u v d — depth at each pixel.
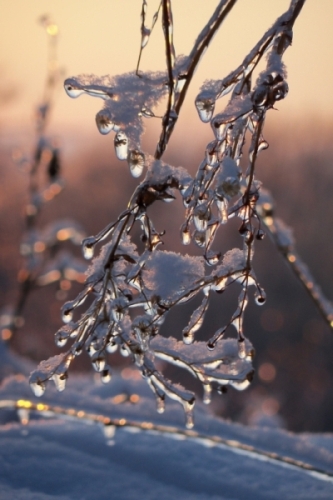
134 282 0.74
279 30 0.72
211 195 0.72
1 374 1.42
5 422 1.19
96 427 0.98
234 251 0.75
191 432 0.93
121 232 0.73
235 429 0.94
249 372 0.76
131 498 0.84
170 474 0.89
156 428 0.93
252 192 0.73
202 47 0.72
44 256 2.37
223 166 0.71
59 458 0.90
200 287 0.74
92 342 0.74
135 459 0.91
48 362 0.75
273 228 0.97
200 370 0.76
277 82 0.71
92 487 0.85
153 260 0.75
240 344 0.75
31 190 2.35
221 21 0.71
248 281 0.74
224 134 0.72
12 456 0.90
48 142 2.27
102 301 0.74
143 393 1.24
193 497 0.85
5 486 0.84
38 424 0.99
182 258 0.76
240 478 0.89
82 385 1.37
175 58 0.72
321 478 0.89
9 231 5.48
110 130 0.72
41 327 5.15
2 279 5.49
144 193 0.72
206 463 0.91
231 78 0.72
